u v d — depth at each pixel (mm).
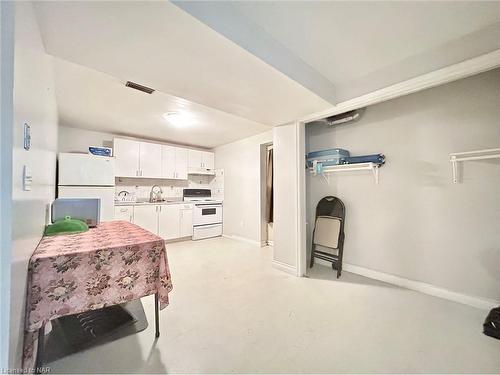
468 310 1854
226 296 2141
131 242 1423
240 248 3992
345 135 2873
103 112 3053
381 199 2533
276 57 1608
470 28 1507
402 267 2365
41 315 1070
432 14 1380
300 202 2725
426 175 2199
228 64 1534
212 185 5492
